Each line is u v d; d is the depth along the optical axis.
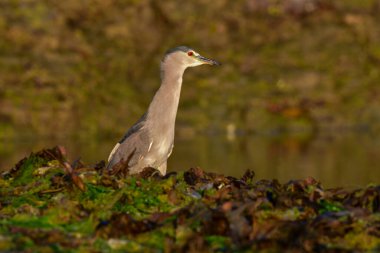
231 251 5.58
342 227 5.87
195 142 23.25
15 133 23.50
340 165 19.44
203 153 21.31
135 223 5.98
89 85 26.12
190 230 5.92
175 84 10.34
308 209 6.34
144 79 27.59
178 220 6.04
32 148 21.80
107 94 26.09
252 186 7.03
